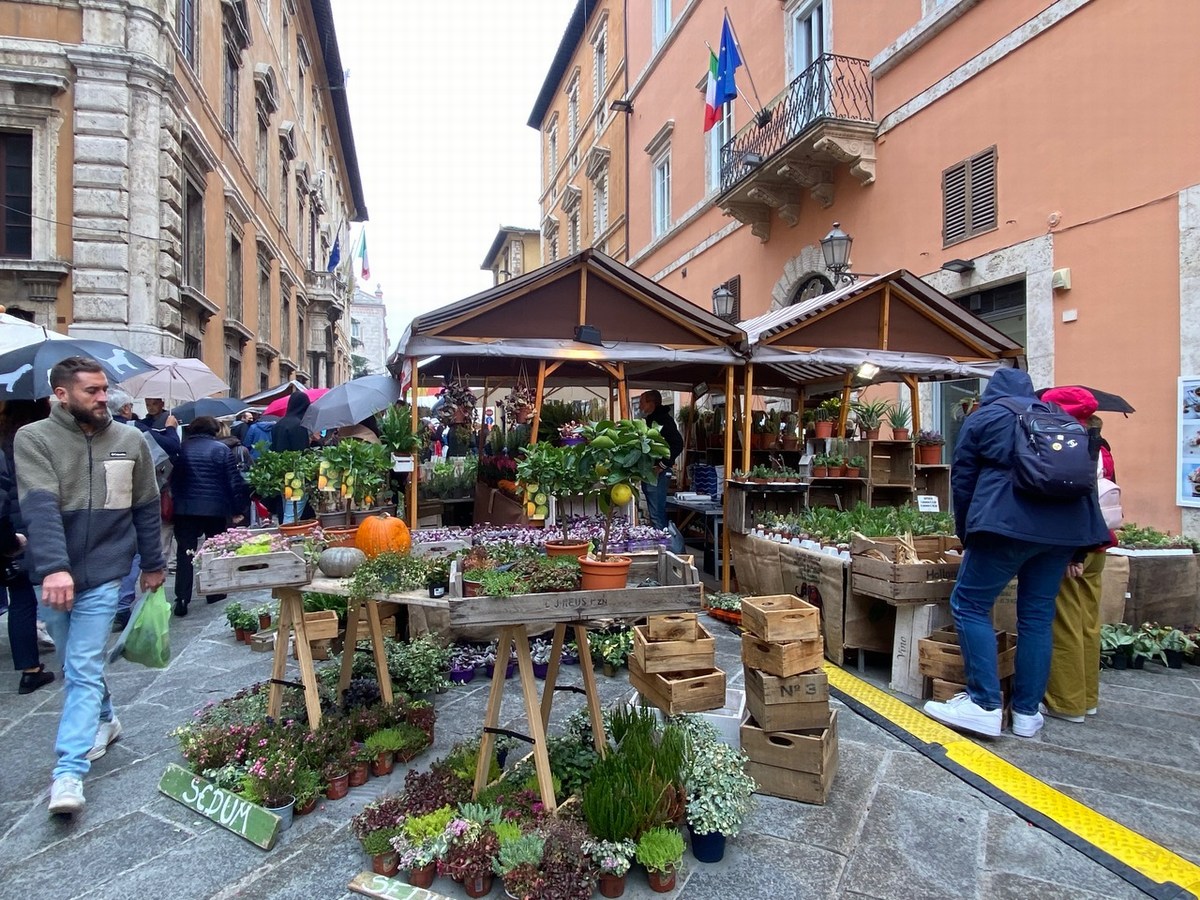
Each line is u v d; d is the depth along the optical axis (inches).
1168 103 246.1
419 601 103.3
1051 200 290.7
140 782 119.9
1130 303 259.0
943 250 349.1
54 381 112.7
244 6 645.9
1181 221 241.4
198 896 90.5
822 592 184.4
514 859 87.8
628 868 90.0
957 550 179.2
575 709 147.8
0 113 411.5
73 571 112.5
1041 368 293.7
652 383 389.1
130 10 425.1
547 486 111.5
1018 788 116.0
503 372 369.7
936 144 354.9
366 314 3196.4
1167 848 100.3
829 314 249.4
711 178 589.6
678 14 664.4
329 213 1414.9
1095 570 147.7
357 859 97.6
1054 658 146.9
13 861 98.3
